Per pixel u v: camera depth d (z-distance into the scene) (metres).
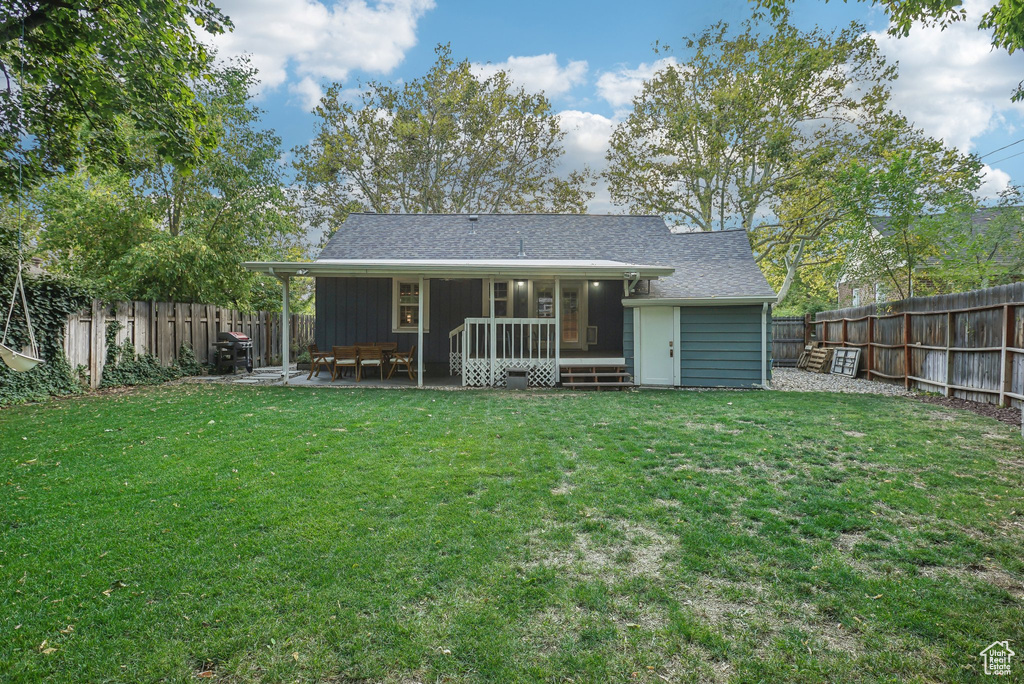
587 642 2.36
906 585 2.84
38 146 9.45
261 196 16.20
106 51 8.04
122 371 10.73
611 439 5.95
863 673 2.16
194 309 13.12
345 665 2.20
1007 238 13.95
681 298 11.45
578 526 3.58
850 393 10.16
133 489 4.23
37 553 3.13
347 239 14.56
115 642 2.32
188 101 9.21
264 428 6.45
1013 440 5.95
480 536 3.41
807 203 21.00
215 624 2.46
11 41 8.08
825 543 3.35
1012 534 3.48
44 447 5.49
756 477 4.64
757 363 11.40
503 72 25.69
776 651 2.30
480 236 14.98
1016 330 7.98
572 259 13.84
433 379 12.45
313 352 12.31
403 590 2.76
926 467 4.93
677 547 3.29
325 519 3.65
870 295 18.19
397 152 26.00
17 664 2.17
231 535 3.39
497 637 2.38
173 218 16.91
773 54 20.09
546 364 11.28
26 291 8.59
